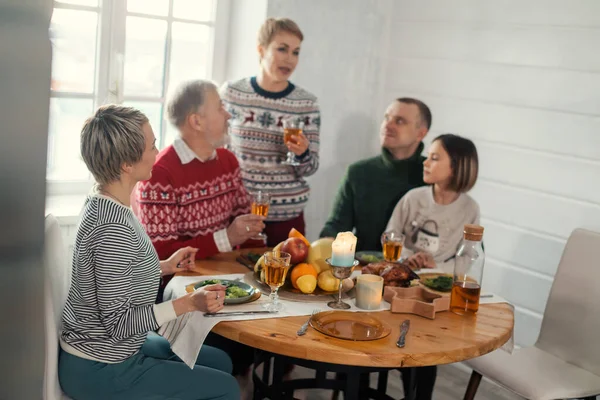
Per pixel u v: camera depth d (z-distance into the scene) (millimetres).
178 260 2184
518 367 2377
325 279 2086
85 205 1807
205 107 2402
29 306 433
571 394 2264
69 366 1786
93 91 3080
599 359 2393
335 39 3529
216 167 2551
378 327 1860
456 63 3412
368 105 3773
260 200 2381
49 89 411
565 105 3000
